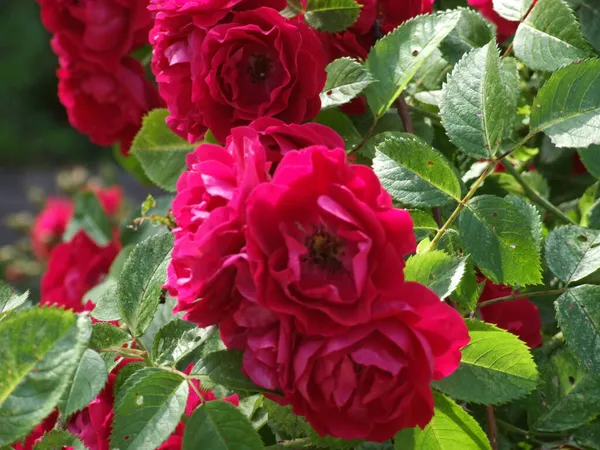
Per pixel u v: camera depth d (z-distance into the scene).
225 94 0.32
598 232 0.31
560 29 0.34
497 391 0.28
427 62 0.39
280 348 0.23
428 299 0.24
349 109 0.37
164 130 0.40
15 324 0.23
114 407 0.28
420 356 0.24
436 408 0.28
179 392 0.26
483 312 0.34
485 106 0.30
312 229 0.25
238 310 0.25
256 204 0.24
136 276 0.30
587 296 0.30
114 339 0.29
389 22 0.37
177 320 0.30
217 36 0.31
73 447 0.28
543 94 0.29
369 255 0.23
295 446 0.30
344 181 0.24
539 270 0.29
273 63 0.32
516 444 0.35
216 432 0.26
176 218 0.27
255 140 0.26
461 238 0.29
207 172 0.26
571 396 0.32
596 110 0.29
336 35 0.36
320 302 0.23
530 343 0.34
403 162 0.30
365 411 0.24
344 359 0.24
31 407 0.22
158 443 0.25
